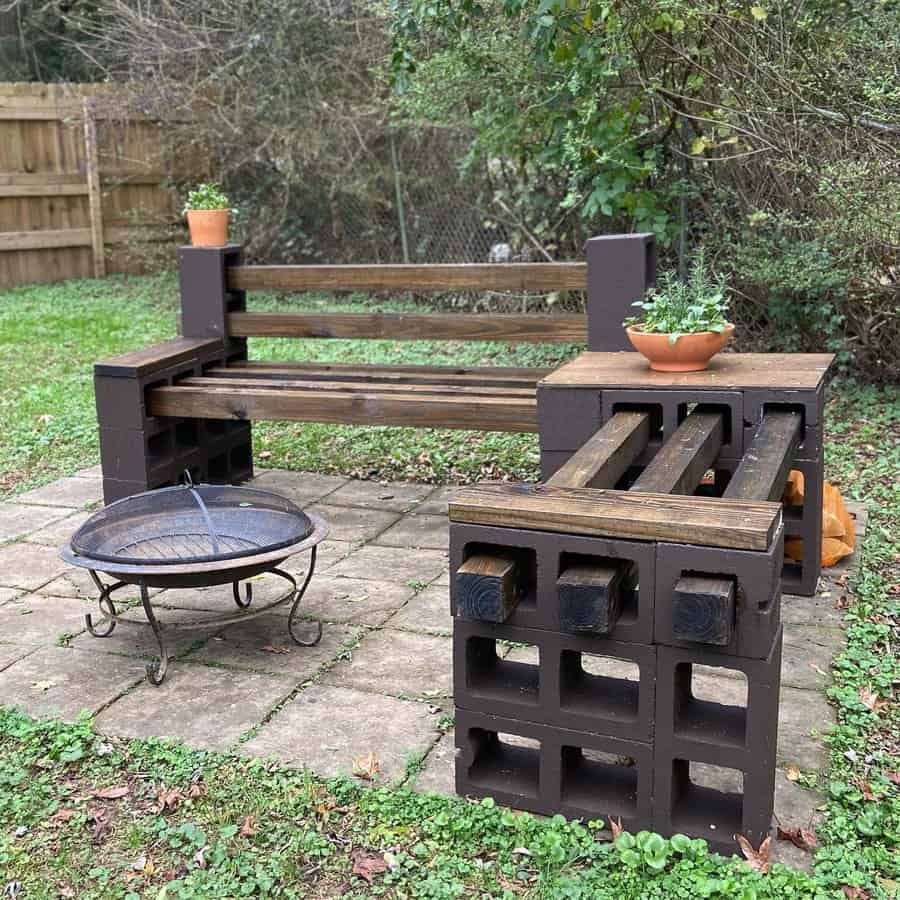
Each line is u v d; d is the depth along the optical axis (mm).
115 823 2486
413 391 4504
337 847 2375
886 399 6340
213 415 4535
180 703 3047
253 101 9883
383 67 8656
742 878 2195
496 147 7312
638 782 2326
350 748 2783
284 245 10695
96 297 10867
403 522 4660
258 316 5102
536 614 2328
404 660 3301
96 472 5500
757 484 2617
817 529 3674
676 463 2883
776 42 5535
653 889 2184
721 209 6742
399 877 2271
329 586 3922
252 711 2992
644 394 3643
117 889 2254
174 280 11570
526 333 4668
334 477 5406
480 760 2568
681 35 6027
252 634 3514
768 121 5680
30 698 3086
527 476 5293
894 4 5461
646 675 2260
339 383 4711
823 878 2207
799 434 3547
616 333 4441
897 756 2703
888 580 3879
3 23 13070
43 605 3789
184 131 10500
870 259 5828
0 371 7574
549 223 8227
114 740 2842
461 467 5469
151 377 4598
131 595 3875
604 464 2875
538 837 2348
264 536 3398
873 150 5281
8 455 5762
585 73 5957
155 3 10156
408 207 9805
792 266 5941
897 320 6227
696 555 2156
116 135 11859
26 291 11180
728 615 2092
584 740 2354
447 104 7523
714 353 3863
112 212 12164
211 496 3516
